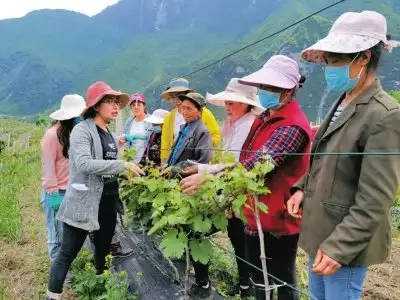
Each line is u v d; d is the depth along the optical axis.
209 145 3.85
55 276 3.62
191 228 2.64
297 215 2.45
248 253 2.99
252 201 2.71
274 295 3.73
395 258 5.54
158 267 4.29
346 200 2.09
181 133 4.09
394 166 1.89
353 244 1.93
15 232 6.16
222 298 3.88
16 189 9.14
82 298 3.88
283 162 2.68
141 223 4.03
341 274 2.13
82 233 3.64
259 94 2.79
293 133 2.64
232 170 2.50
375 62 2.09
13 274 4.91
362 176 1.95
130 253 4.77
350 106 2.11
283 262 2.87
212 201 2.49
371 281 4.78
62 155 4.21
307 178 2.46
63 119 4.06
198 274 3.71
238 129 3.77
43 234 6.43
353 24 2.09
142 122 6.17
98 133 3.75
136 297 3.70
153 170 3.14
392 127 1.90
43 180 4.15
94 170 3.41
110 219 3.96
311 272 2.40
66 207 3.57
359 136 2.02
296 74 2.73
